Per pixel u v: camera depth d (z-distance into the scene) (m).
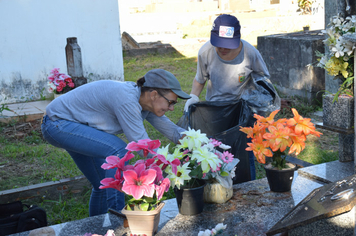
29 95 8.06
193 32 16.84
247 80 3.43
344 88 3.20
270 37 7.90
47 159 4.84
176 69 11.30
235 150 2.96
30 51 7.96
